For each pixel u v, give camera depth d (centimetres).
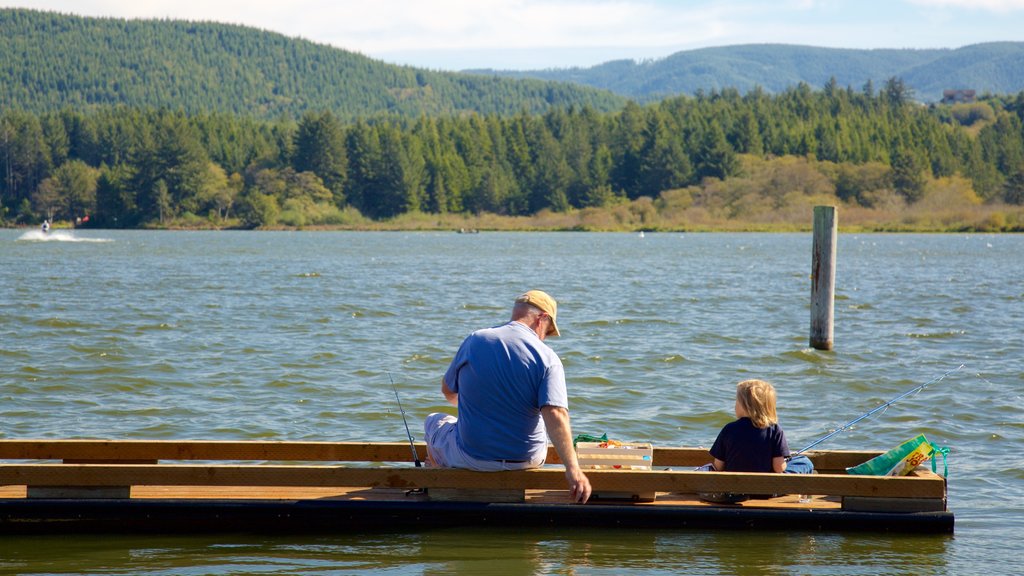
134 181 16138
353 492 689
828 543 645
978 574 594
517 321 650
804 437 1009
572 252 6706
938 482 665
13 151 17575
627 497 685
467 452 654
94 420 1052
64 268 4072
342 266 4500
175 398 1173
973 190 15488
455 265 4709
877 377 1366
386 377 1328
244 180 16775
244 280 3359
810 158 16362
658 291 3011
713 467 700
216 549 624
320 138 16662
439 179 16825
